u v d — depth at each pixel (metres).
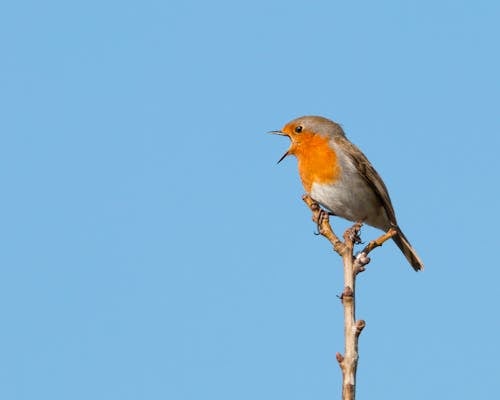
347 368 6.11
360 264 7.22
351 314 6.38
